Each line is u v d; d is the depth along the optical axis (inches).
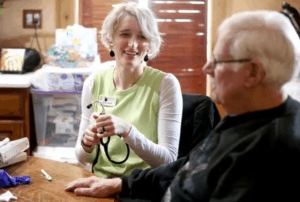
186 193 32.0
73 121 104.8
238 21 28.0
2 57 109.7
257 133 27.2
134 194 41.2
